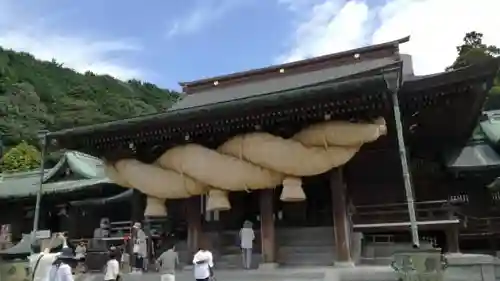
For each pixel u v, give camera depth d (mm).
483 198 19797
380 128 14336
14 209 30359
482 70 13594
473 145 21328
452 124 17672
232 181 15672
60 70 92938
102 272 17031
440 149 20625
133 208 19312
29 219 29953
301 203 17641
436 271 10219
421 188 20156
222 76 25938
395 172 17078
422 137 19219
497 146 20562
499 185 18453
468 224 18719
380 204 16703
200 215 17609
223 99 23500
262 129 15703
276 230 16672
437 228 14750
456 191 20141
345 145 14609
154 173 17047
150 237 17781
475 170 19531
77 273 16781
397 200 16922
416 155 20328
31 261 11086
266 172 15484
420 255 10359
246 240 15172
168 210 19656
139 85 105125
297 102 13906
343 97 13430
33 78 81688
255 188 15836
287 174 15344
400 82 13195
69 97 83812
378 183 17281
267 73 24891
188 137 16547
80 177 29781
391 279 11461
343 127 14398
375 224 15344
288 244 16188
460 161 20125
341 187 15281
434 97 14461
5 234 27906
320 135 14688
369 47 22734
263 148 15094
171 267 14852
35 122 67375
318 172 14984
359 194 17422
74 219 29141
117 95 89875
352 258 14844
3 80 72375
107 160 18250
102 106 82938
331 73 22250
